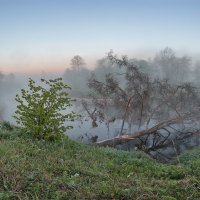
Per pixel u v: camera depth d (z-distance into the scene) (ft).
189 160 51.49
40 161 32.48
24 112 47.01
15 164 27.86
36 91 46.88
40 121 47.09
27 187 23.35
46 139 46.39
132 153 52.85
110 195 24.08
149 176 35.76
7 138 45.47
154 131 92.73
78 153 43.42
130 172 35.65
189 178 30.60
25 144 41.09
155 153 88.79
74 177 27.66
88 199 23.16
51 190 23.40
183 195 25.48
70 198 22.77
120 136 89.61
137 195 24.61
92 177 28.99
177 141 100.83
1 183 23.61
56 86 47.01
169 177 35.29
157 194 25.13
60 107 48.93
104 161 41.16
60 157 37.86
